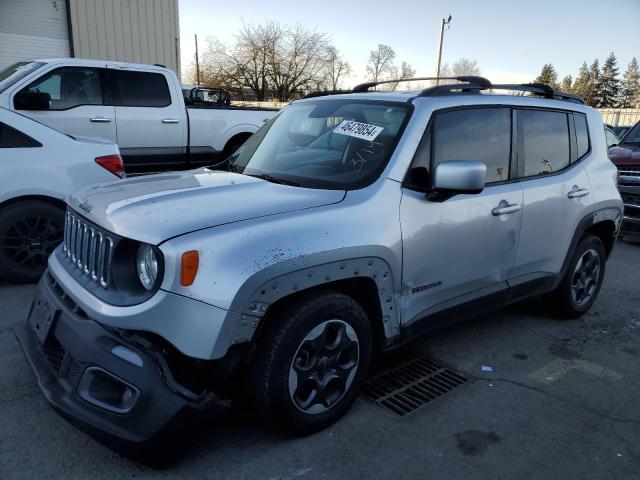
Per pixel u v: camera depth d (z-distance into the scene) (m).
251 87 44.78
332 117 3.67
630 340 4.43
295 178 3.28
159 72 8.25
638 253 7.60
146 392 2.36
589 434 3.06
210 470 2.62
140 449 2.37
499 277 3.81
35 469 2.56
